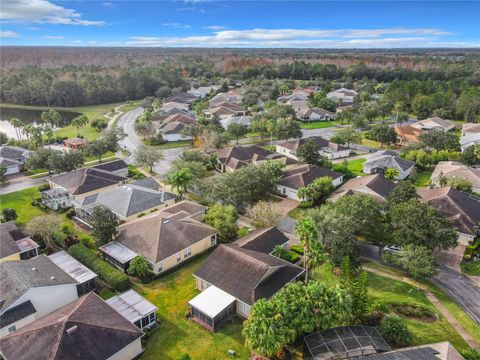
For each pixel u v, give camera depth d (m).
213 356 37.44
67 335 34.41
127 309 41.66
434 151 102.19
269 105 168.12
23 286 42.22
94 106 195.75
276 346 34.34
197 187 77.25
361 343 35.44
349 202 56.72
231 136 119.94
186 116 141.38
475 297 46.09
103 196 70.62
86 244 58.09
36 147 109.25
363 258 54.94
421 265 46.28
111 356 34.56
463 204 64.19
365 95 182.50
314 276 49.69
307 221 44.12
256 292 42.59
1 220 65.50
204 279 46.19
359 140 111.62
